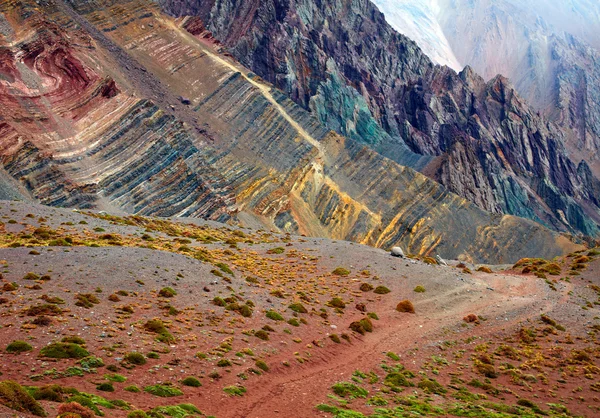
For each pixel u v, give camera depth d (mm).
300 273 80562
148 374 34938
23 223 80875
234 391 35781
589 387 54625
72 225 86062
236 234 119812
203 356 39875
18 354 33219
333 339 54406
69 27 195250
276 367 42938
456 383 50969
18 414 23969
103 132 159625
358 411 37562
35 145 142625
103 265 55406
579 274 109438
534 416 44250
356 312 66875
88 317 41406
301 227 188625
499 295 86938
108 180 148625
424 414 39500
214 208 161625
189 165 170875
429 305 75812
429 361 55531
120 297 48125
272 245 97938
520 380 54625
